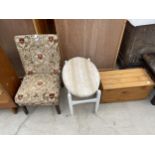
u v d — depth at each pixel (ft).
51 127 5.07
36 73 5.11
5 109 5.59
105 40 5.21
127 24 5.47
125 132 4.88
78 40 5.16
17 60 5.81
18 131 4.99
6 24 4.58
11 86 4.70
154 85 5.27
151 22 4.74
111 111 5.44
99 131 4.92
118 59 6.98
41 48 4.48
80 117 5.29
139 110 5.46
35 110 5.56
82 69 4.80
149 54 5.62
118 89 4.96
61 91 6.11
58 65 4.91
